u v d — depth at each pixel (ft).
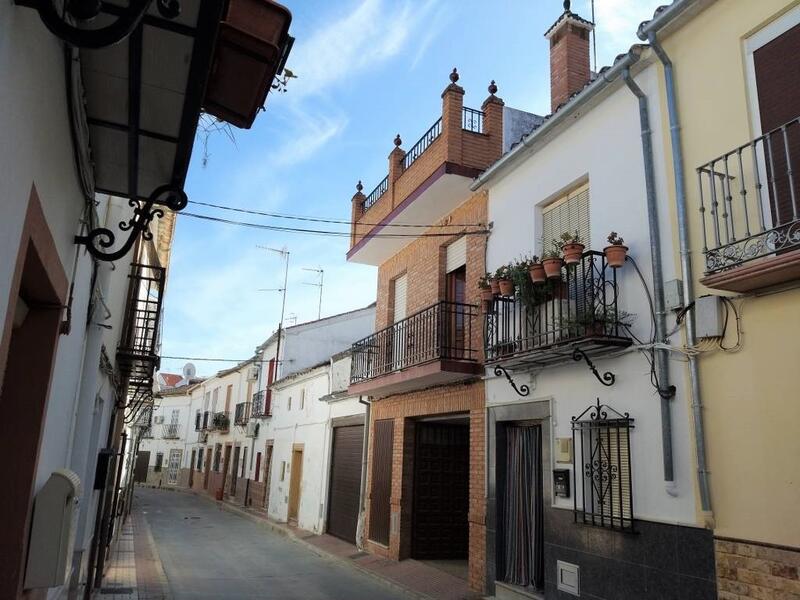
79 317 16.55
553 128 26.58
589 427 22.66
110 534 37.68
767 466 16.08
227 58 11.68
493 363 27.14
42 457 12.98
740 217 17.87
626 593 20.13
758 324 16.72
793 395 15.65
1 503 11.51
